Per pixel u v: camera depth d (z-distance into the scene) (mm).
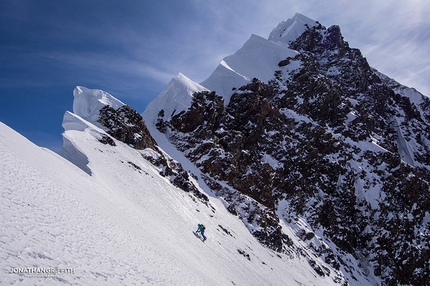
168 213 33656
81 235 12008
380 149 99375
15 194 11398
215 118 71562
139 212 26594
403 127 137375
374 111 131875
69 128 39781
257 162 71312
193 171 58250
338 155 90750
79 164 28344
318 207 77188
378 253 77688
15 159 14758
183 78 77438
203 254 30344
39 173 15453
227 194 57750
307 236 67000
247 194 62906
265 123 81312
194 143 64438
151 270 13617
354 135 102250
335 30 148750
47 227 10664
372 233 81062
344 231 79062
